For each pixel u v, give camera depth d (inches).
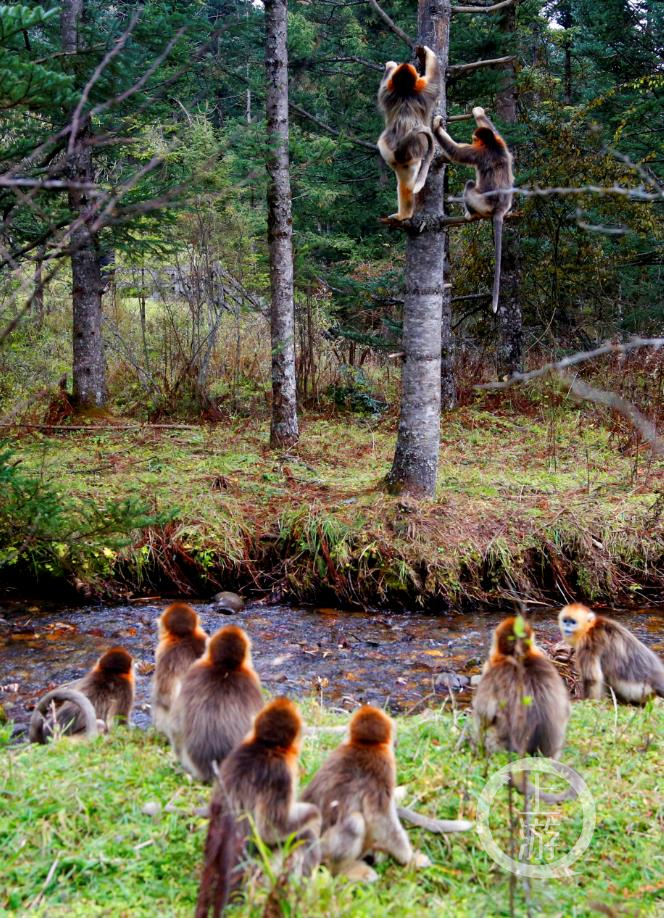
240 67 605.6
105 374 606.5
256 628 337.4
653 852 146.3
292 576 373.1
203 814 145.8
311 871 122.9
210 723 158.4
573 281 672.4
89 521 300.0
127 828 143.3
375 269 783.1
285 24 464.1
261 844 114.7
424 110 324.5
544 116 677.9
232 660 165.8
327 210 699.4
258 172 215.5
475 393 657.6
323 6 863.7
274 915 111.7
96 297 569.6
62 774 163.2
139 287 692.7
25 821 144.8
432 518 391.5
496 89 597.0
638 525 399.2
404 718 225.3
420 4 370.3
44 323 683.4
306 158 560.4
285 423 515.8
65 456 476.7
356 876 129.8
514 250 641.6
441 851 142.9
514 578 374.9
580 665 226.4
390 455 514.0
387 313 729.6
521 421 599.2
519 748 170.7
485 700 176.4
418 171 330.0
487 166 341.7
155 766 170.7
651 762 181.2
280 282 501.4
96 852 135.9
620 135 645.9
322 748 184.4
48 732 194.5
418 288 394.9
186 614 202.4
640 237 648.4
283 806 123.3
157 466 466.0
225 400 620.1
